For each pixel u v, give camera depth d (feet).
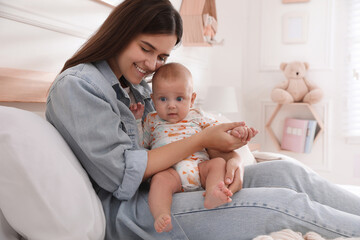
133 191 3.10
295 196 2.97
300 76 10.59
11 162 2.52
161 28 3.40
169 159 3.29
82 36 5.56
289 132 11.03
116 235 3.06
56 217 2.55
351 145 10.65
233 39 11.86
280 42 11.44
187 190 3.47
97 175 3.14
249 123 12.03
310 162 11.13
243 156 5.80
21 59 4.47
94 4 5.82
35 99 4.52
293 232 2.71
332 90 10.82
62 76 3.15
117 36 3.42
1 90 4.04
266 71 11.68
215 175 3.20
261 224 2.88
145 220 3.07
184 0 8.84
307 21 11.03
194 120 4.07
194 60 10.02
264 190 3.07
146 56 3.50
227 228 2.94
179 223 3.07
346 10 10.59
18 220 2.55
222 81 11.98
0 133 2.57
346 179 10.76
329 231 2.84
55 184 2.60
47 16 4.82
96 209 2.83
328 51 10.79
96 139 3.03
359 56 10.44
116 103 3.43
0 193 2.52
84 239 2.61
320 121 10.65
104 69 3.52
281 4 11.35
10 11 4.24
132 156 3.17
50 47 4.94
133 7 3.39
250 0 11.73
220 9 11.62
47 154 2.67
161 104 3.95
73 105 2.99
